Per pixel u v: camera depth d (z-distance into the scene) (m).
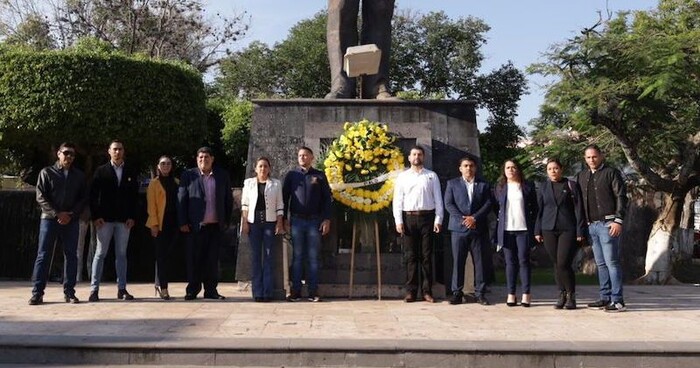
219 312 8.34
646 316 8.28
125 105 14.06
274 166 10.74
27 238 14.67
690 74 13.84
